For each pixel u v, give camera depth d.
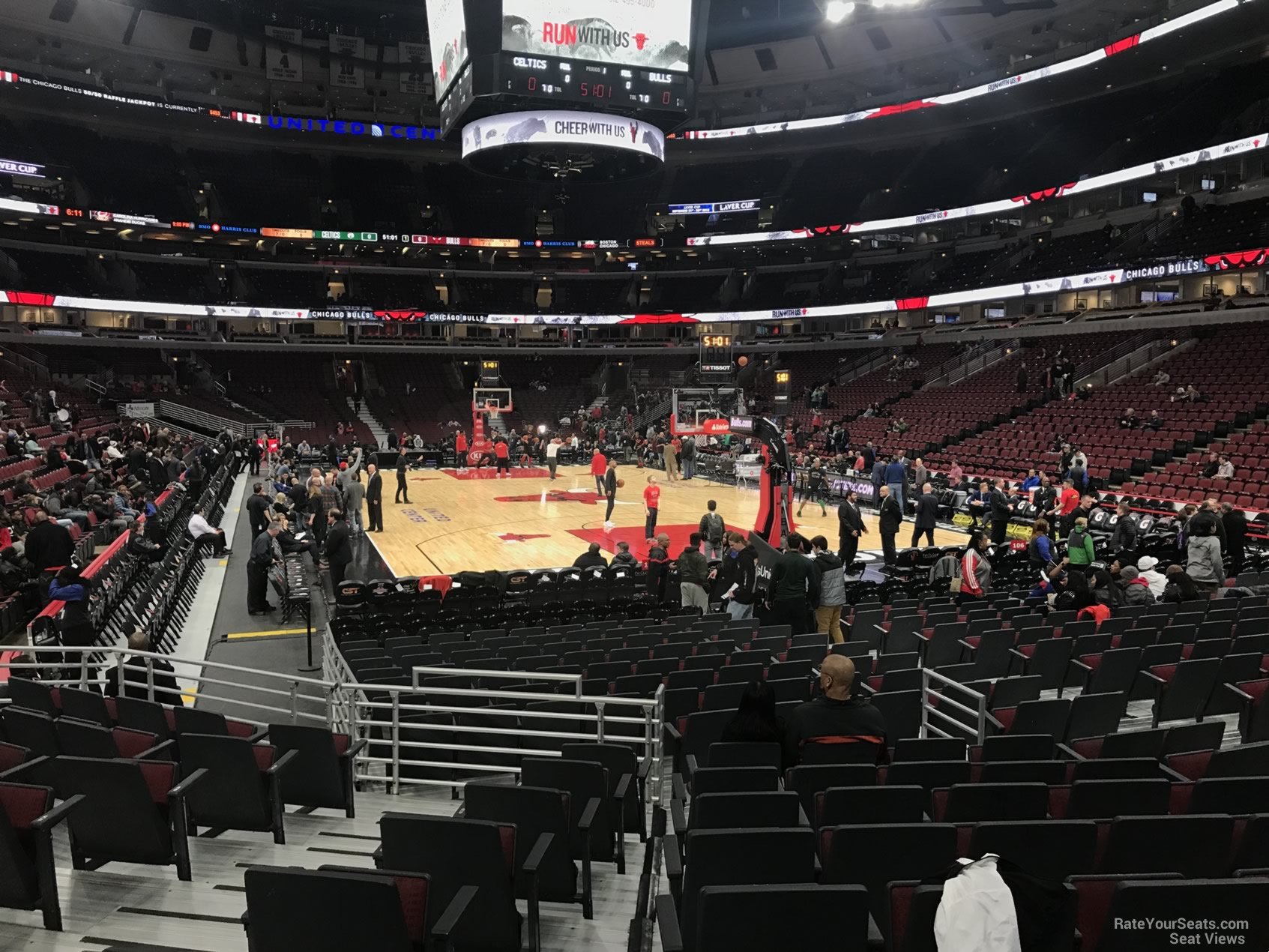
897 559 15.65
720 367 42.75
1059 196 36.66
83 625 9.55
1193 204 34.34
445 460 38.97
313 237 46.72
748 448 34.88
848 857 3.83
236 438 39.06
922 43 41.84
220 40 43.22
